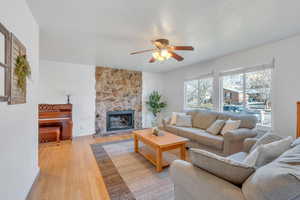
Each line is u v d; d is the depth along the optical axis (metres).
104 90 4.77
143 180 2.01
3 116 1.11
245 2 1.60
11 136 1.25
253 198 0.81
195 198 1.10
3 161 1.11
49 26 2.11
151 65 4.60
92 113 4.58
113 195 1.69
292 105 2.51
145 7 1.68
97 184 1.91
